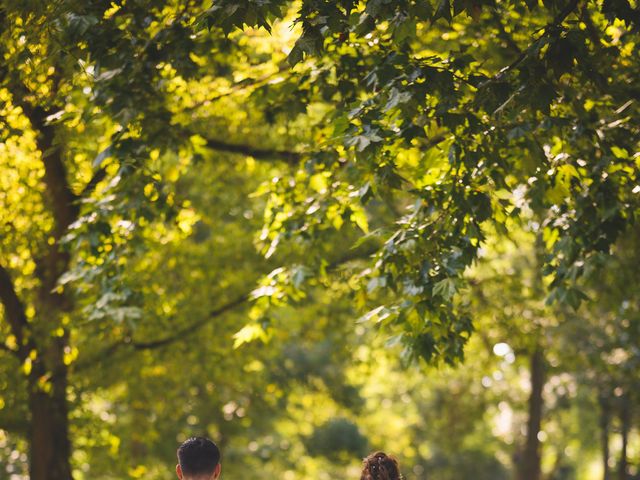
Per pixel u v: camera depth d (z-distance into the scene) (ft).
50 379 53.26
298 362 100.73
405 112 29.01
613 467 119.96
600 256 32.96
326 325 65.36
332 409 113.09
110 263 38.99
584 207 32.63
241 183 63.00
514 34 39.29
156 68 37.27
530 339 65.51
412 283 29.99
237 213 63.77
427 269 29.99
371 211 57.93
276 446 126.41
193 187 62.23
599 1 35.50
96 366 56.54
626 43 35.88
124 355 57.11
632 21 26.86
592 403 97.76
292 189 39.50
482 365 74.13
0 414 57.67
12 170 47.01
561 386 97.76
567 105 34.99
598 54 31.32
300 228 37.96
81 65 33.09
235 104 53.21
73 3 32.32
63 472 55.16
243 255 60.70
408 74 29.32
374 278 31.99
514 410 107.14
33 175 48.57
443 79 29.07
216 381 70.18
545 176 33.14
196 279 59.88
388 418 128.98
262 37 47.16
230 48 42.47
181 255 59.88
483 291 64.49
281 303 37.99
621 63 36.81
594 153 34.45
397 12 27.20
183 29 36.52
